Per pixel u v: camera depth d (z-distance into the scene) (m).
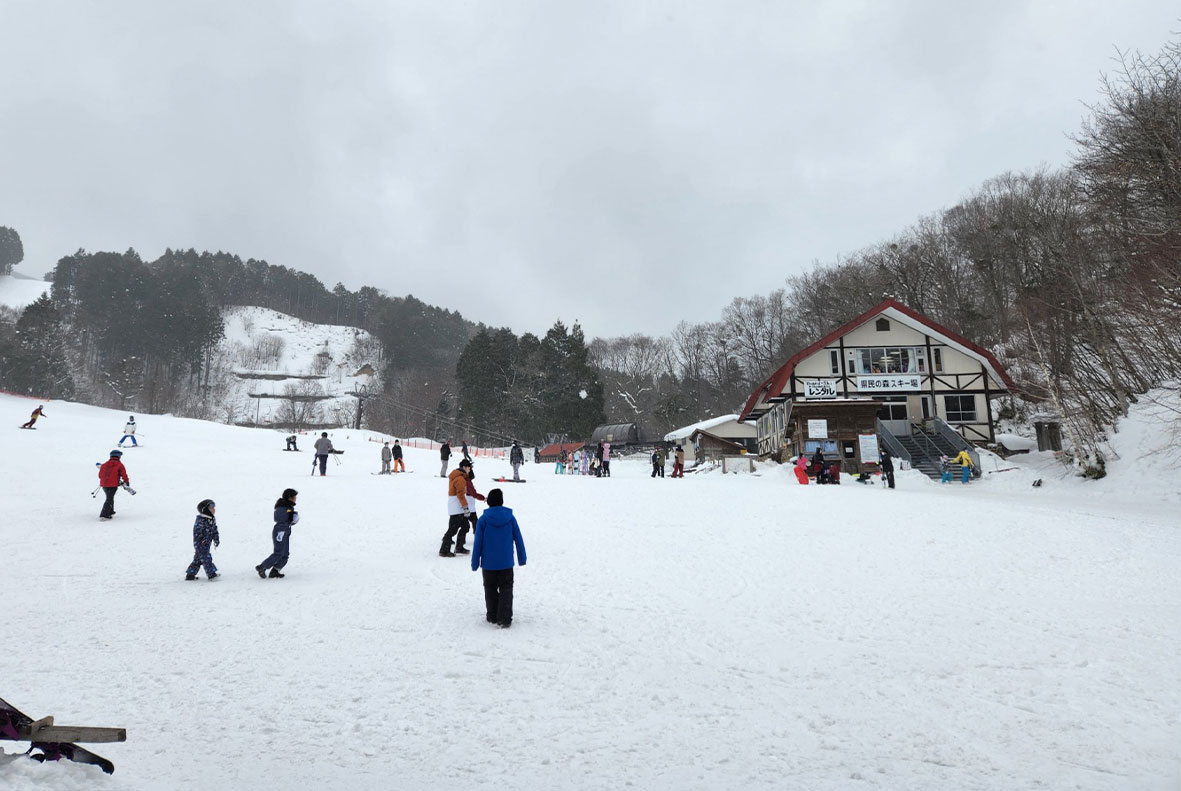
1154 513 18.50
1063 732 5.18
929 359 41.19
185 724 4.98
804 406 35.41
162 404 117.88
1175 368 27.78
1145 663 6.78
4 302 199.75
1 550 12.67
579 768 4.46
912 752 4.81
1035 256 41.19
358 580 10.70
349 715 5.29
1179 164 23.30
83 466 24.44
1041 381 34.81
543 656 6.96
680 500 20.92
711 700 5.82
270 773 4.23
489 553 8.18
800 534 14.83
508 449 81.44
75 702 5.31
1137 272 26.22
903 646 7.46
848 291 65.88
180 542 13.95
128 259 158.12
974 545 13.31
